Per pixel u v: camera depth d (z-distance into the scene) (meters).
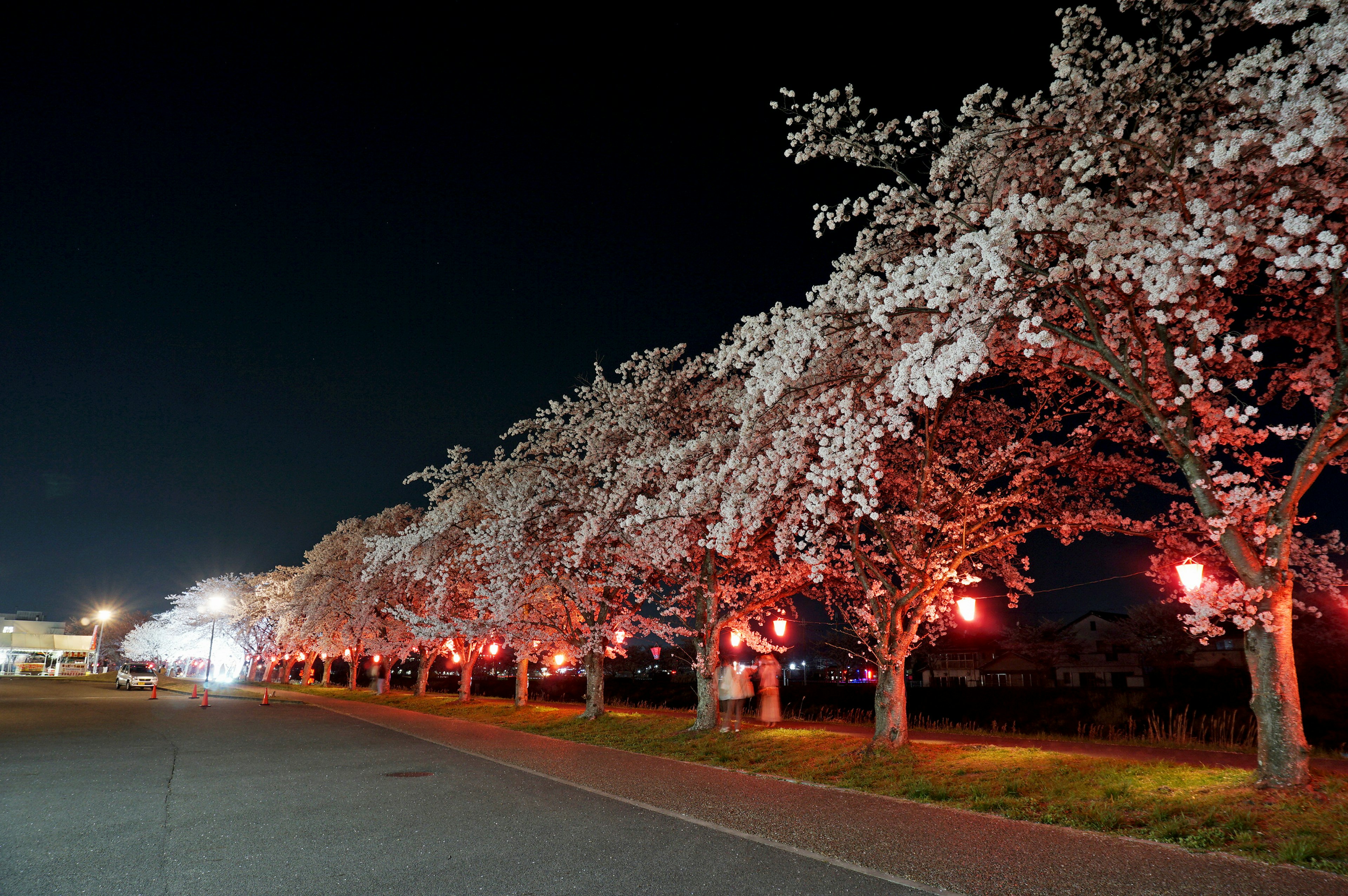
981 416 15.17
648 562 18.75
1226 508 8.95
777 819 9.13
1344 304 9.82
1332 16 7.20
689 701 39.41
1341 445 8.42
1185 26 9.47
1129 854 7.20
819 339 10.59
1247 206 8.69
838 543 15.12
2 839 8.28
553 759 15.30
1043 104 10.26
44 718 25.20
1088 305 9.70
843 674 56.81
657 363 20.33
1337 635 26.67
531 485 21.56
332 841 8.11
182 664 83.94
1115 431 13.09
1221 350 8.74
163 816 9.45
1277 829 7.38
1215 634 9.11
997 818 9.09
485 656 42.56
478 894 6.28
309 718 26.64
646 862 7.20
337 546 47.97
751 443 11.62
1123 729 23.08
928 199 10.78
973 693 31.19
